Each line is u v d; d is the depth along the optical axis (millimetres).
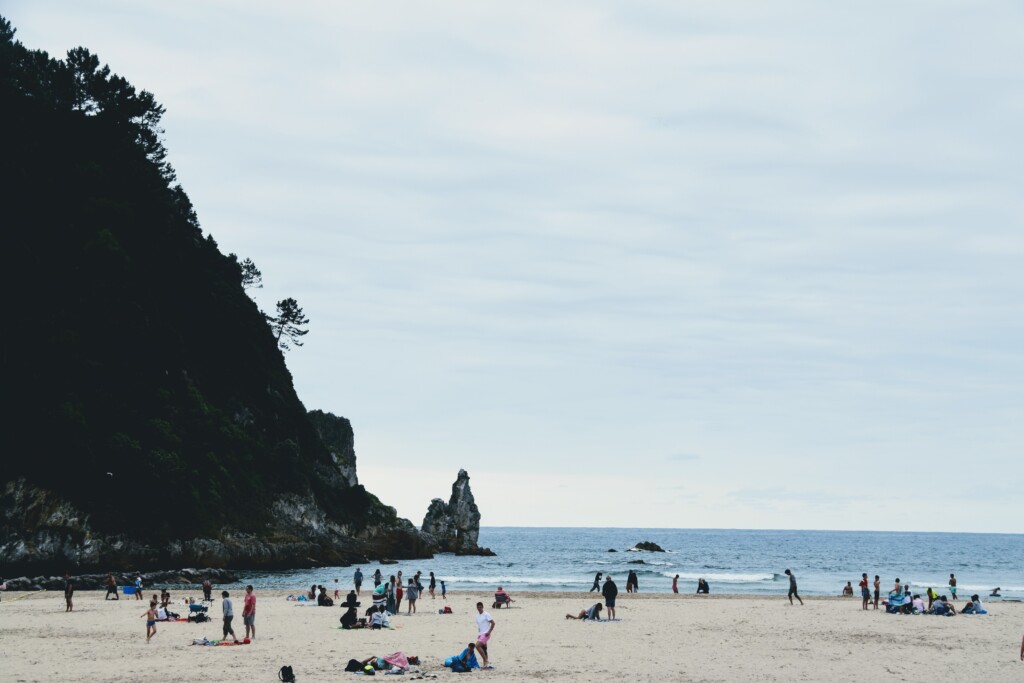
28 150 98438
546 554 188875
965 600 68250
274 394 126812
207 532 91312
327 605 51781
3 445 75562
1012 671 27797
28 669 26406
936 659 30578
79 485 80438
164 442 94062
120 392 94500
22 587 68938
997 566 146750
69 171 103875
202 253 127125
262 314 140375
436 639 35188
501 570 119625
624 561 152750
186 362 108625
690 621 44750
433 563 131000
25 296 88875
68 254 96750
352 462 174125
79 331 91875
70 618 43875
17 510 73125
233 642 32750
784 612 51031
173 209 120312
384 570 108625
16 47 110812
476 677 25641
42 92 107125
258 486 105938
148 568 81938
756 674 26812
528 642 34938
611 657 30516
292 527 107125
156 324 102625
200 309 117000
